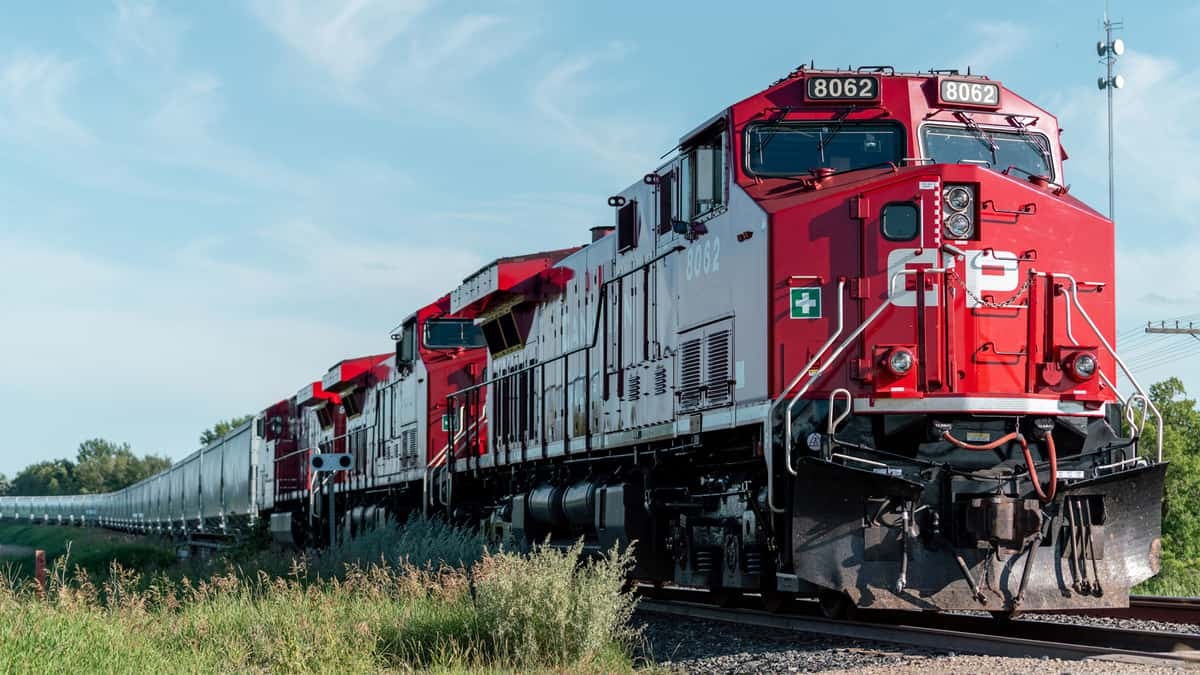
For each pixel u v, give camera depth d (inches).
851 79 473.4
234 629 489.4
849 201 439.8
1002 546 413.1
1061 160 497.0
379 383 1143.0
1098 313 450.3
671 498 555.5
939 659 365.7
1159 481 429.4
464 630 442.6
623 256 617.6
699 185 504.7
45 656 371.9
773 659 388.2
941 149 475.2
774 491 427.8
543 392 741.9
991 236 437.7
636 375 588.1
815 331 436.8
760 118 476.1
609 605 429.1
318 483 1275.8
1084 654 367.2
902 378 429.7
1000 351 433.4
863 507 412.2
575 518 661.9
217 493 1814.7
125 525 2655.0
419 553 732.0
